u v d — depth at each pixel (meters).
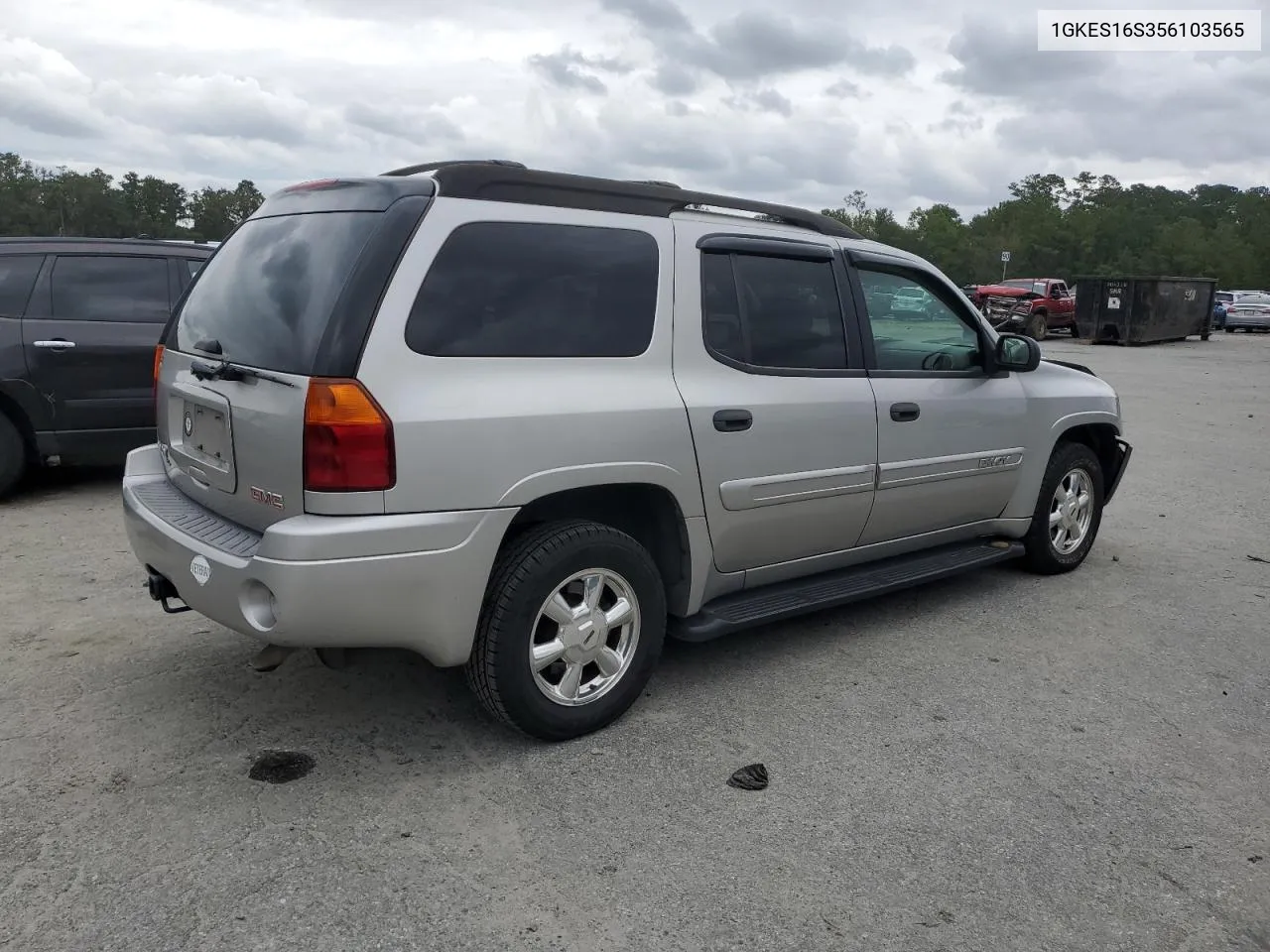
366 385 2.97
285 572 2.92
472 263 3.24
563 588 3.50
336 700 3.88
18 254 6.80
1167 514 7.64
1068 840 3.06
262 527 3.23
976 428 4.98
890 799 3.26
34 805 3.07
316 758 3.43
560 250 3.46
